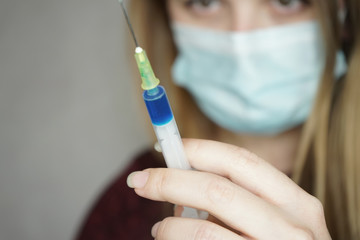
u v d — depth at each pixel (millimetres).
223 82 1145
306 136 1132
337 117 1110
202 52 1175
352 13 1023
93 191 2113
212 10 1107
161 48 1360
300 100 1122
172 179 600
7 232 2219
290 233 567
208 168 637
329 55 1052
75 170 2109
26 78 2127
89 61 2051
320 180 1134
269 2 1033
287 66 1089
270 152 1306
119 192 1455
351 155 1075
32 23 2100
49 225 2186
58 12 2082
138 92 1431
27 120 2150
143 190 618
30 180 2164
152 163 1462
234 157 622
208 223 587
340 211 1132
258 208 573
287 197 611
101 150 2090
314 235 597
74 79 2078
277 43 1065
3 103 2180
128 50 1403
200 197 584
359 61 1029
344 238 1136
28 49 2111
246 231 574
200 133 1412
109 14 1984
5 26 2162
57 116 2113
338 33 1042
